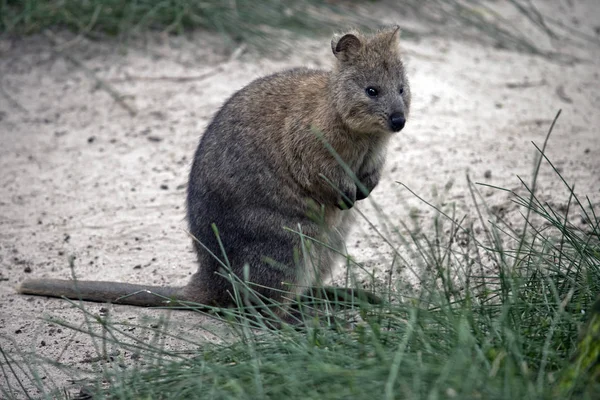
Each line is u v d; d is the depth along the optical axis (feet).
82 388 27.73
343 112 33.60
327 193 34.32
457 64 57.06
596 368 22.38
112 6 58.70
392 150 47.21
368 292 31.37
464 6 64.34
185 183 45.14
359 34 34.78
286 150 33.88
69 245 39.93
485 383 22.04
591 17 66.13
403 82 34.81
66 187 45.01
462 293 31.24
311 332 27.04
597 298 25.34
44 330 32.76
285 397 23.62
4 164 46.98
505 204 40.86
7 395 26.68
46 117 51.29
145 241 40.19
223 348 27.55
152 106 52.13
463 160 45.88
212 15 58.75
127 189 44.78
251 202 33.73
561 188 42.27
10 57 56.44
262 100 34.83
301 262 33.68
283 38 58.44
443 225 39.52
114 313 33.94
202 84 54.03
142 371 28.30
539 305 27.45
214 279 33.99
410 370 23.11
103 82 54.13
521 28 63.10
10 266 38.11
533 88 54.34
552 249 32.17
